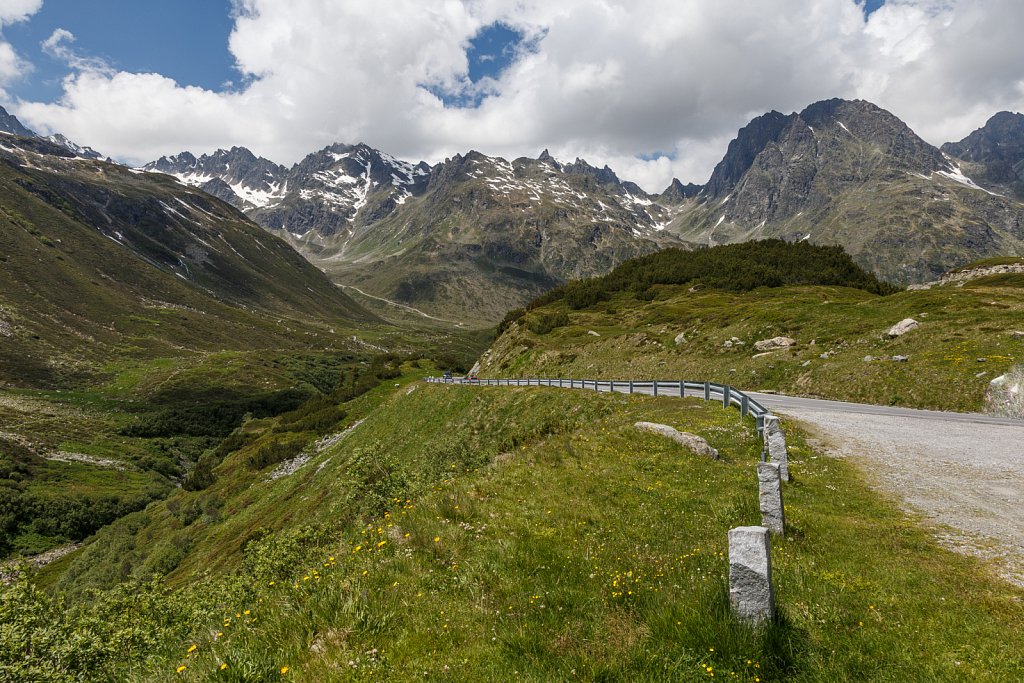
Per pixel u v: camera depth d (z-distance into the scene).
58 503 104.69
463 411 58.06
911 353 41.12
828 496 14.84
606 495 14.38
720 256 116.69
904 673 6.16
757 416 22.38
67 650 9.55
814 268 101.06
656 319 82.00
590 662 6.30
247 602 10.34
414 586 8.09
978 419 27.80
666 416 28.00
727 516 12.90
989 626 7.06
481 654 6.45
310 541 17.81
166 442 160.62
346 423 111.94
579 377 68.00
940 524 12.10
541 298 124.38
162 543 78.50
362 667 6.23
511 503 12.84
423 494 14.62
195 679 6.43
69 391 189.38
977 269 94.19
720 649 6.53
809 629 7.05
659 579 8.54
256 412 191.50
